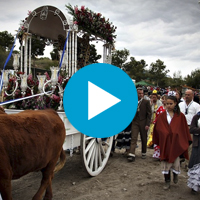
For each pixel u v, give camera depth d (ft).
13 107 14.51
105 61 20.51
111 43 20.21
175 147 13.11
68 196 12.26
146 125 19.72
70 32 15.47
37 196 9.52
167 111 13.97
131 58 150.41
